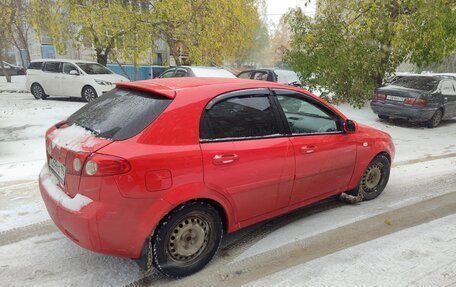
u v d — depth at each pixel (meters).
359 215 4.06
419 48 10.94
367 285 2.76
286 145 3.31
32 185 4.80
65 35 14.09
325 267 3.01
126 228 2.51
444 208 4.28
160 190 2.55
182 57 15.54
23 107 11.60
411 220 3.94
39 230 3.58
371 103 11.00
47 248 3.25
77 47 14.67
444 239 3.49
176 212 2.68
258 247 3.34
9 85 20.70
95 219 2.43
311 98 3.68
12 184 4.82
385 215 4.06
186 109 2.76
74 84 13.37
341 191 4.11
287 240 3.48
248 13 17.20
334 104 13.11
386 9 11.37
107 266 2.99
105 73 14.09
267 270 2.97
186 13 13.25
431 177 5.47
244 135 3.06
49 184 2.94
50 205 2.75
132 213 2.49
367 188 4.45
